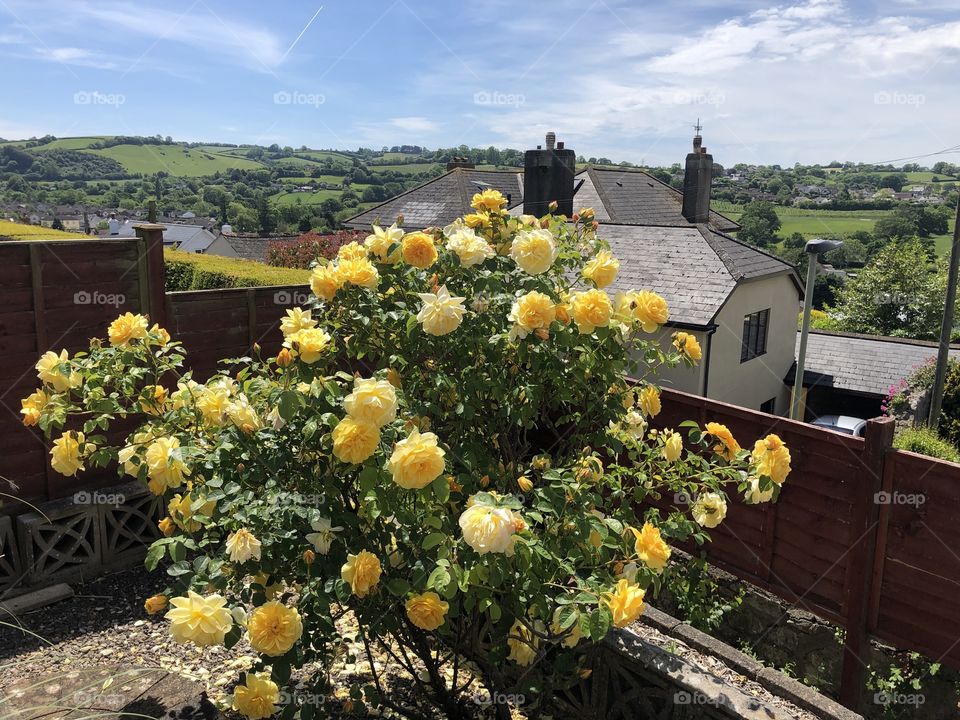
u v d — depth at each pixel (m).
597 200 20.83
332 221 23.95
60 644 3.46
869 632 3.66
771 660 4.28
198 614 2.06
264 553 2.30
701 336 12.91
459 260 3.03
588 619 2.11
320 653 2.43
